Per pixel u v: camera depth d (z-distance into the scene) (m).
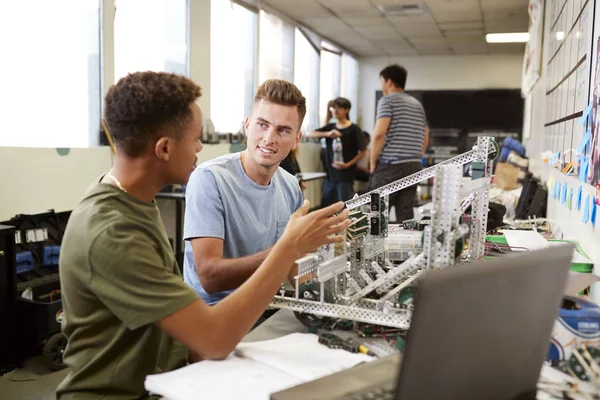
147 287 1.03
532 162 5.03
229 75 5.48
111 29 3.80
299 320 1.40
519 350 0.81
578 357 1.04
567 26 2.83
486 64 9.58
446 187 1.14
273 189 1.77
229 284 1.49
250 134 1.65
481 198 1.46
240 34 5.65
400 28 7.33
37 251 3.18
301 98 1.65
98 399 1.11
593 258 1.84
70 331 1.14
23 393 2.52
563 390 0.97
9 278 2.73
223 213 1.61
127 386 1.11
